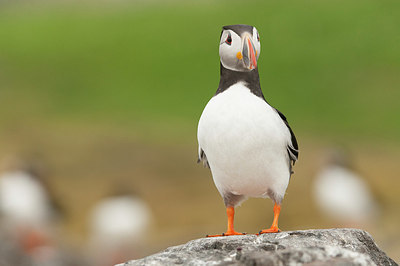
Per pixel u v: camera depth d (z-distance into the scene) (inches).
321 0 1408.7
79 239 581.6
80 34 1413.6
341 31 1246.9
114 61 1245.7
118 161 742.5
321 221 585.0
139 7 1600.6
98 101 1059.3
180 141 807.7
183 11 1494.8
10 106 1003.3
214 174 194.5
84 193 673.6
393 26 1239.5
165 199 650.2
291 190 647.8
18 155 683.4
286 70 1138.0
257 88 192.1
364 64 1127.0
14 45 1357.0
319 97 1040.2
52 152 775.1
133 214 573.6
